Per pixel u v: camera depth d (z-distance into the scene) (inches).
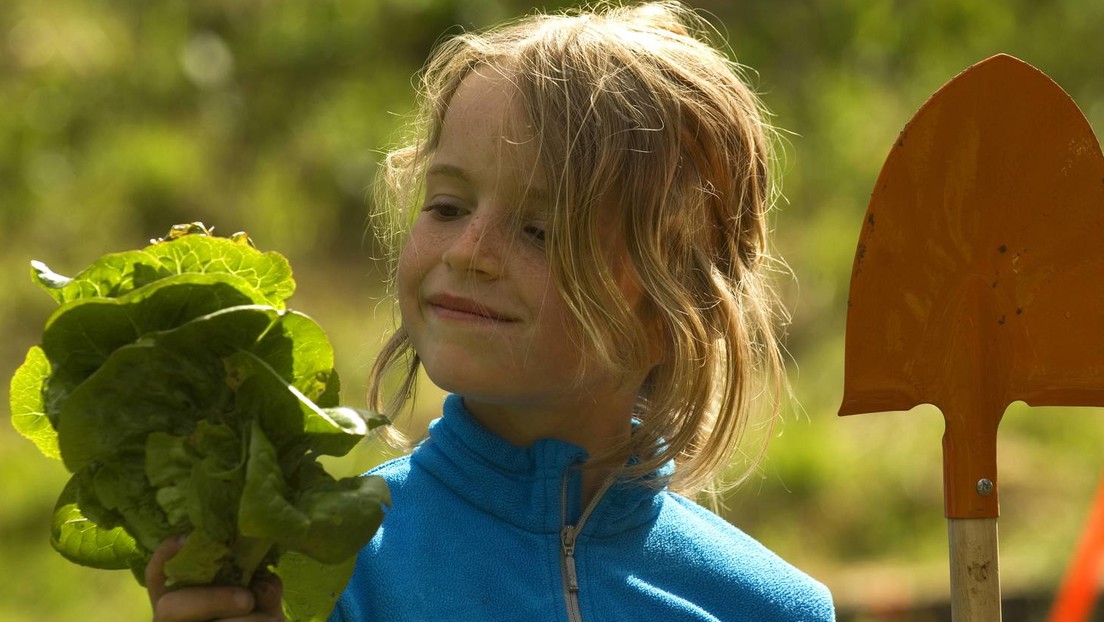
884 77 382.9
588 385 97.3
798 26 391.5
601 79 99.0
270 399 69.9
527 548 101.8
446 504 102.7
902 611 228.7
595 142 96.6
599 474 105.7
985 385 99.3
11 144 325.1
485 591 99.3
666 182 100.3
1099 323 99.7
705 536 110.8
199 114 347.9
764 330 116.3
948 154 100.0
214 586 71.6
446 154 96.3
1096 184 100.0
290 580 79.8
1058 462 275.1
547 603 100.3
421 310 95.3
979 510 98.0
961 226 100.1
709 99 105.7
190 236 75.5
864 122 363.3
